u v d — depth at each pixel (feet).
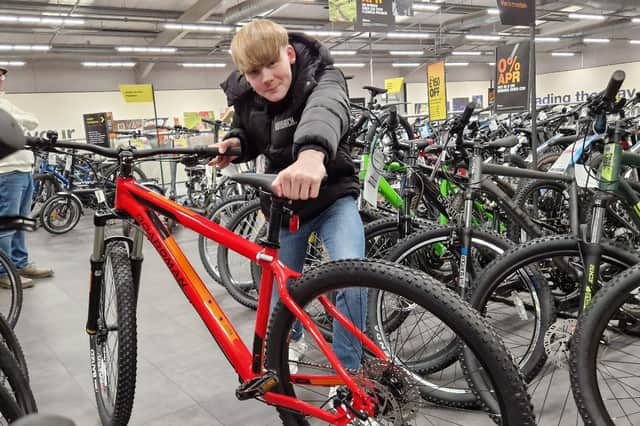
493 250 6.93
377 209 9.48
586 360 5.07
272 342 4.81
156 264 15.40
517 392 3.96
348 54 52.47
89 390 7.85
